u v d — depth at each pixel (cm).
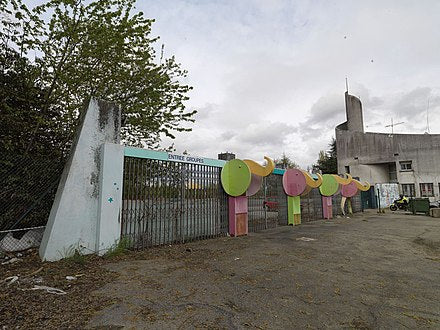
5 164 629
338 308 357
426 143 2827
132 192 708
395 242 841
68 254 580
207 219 900
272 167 921
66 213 587
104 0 844
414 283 459
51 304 356
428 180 2773
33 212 670
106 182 641
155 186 762
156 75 996
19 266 522
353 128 3575
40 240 666
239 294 405
